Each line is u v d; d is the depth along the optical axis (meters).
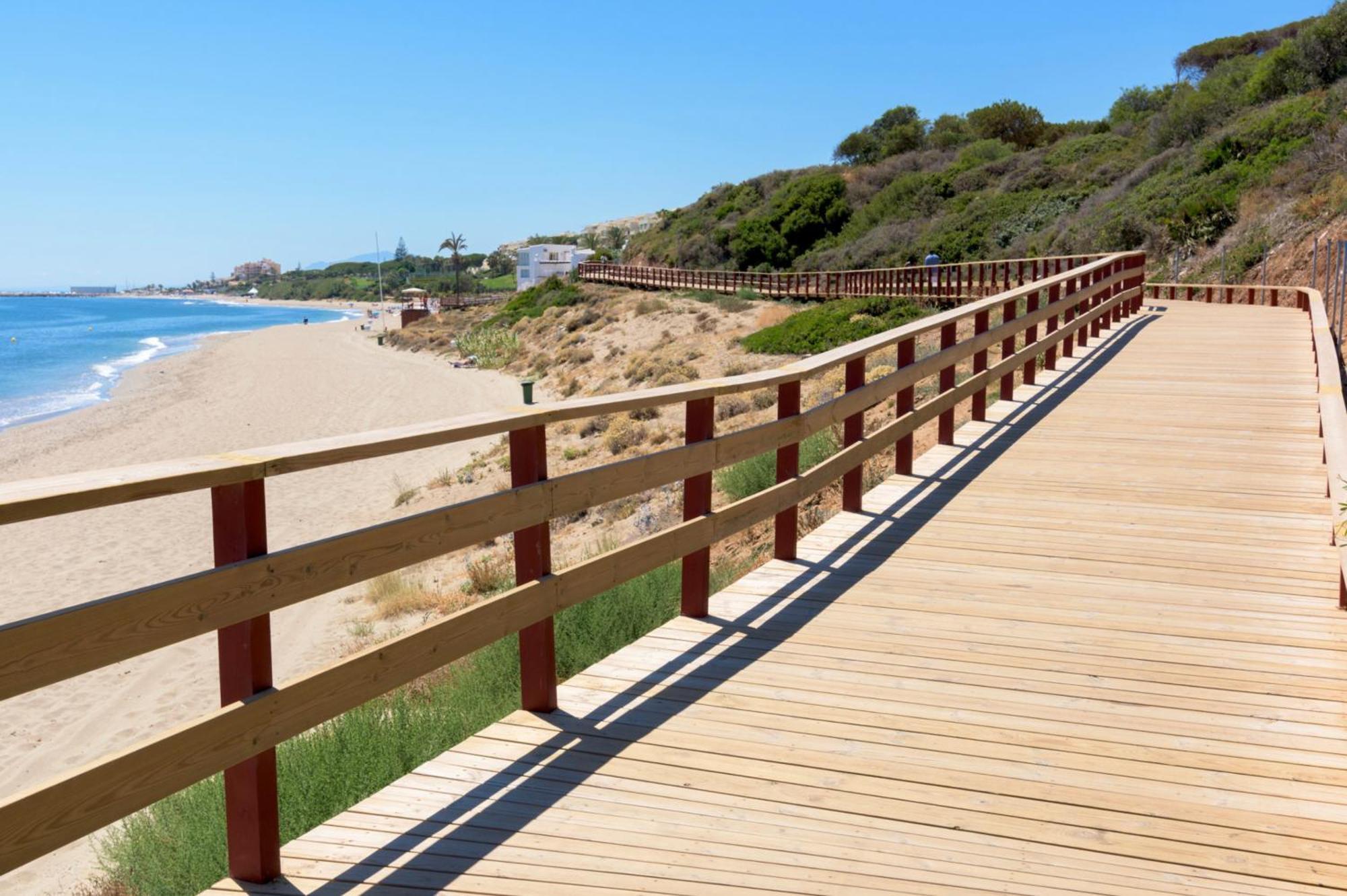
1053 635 4.85
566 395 39.38
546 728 3.88
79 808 2.28
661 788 3.44
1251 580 5.62
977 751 3.71
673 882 2.90
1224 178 32.03
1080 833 3.18
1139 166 43.16
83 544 20.89
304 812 5.46
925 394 16.22
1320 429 9.46
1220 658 4.57
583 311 54.88
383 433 3.05
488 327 65.69
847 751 3.71
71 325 145.62
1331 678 4.34
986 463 8.50
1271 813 3.29
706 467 4.79
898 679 4.34
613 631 8.13
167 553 20.14
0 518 2.06
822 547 6.27
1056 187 47.66
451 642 3.35
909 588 5.52
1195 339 16.12
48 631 2.19
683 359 36.09
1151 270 32.09
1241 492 7.48
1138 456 8.69
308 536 21.14
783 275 49.62
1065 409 10.81
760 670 4.44
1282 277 23.86
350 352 71.75
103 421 42.91
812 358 5.88
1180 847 3.10
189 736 2.52
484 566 15.52
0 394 55.69
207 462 2.56
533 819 3.24
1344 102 30.80
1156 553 6.11
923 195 56.75
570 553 14.98
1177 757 3.67
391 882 2.88
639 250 83.19
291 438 37.12
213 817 5.53
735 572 9.51
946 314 8.14
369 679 3.04
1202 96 41.41
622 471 4.19
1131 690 4.24
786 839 3.13
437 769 3.56
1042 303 24.98
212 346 85.44
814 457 12.46
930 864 3.00
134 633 2.36
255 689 2.72
